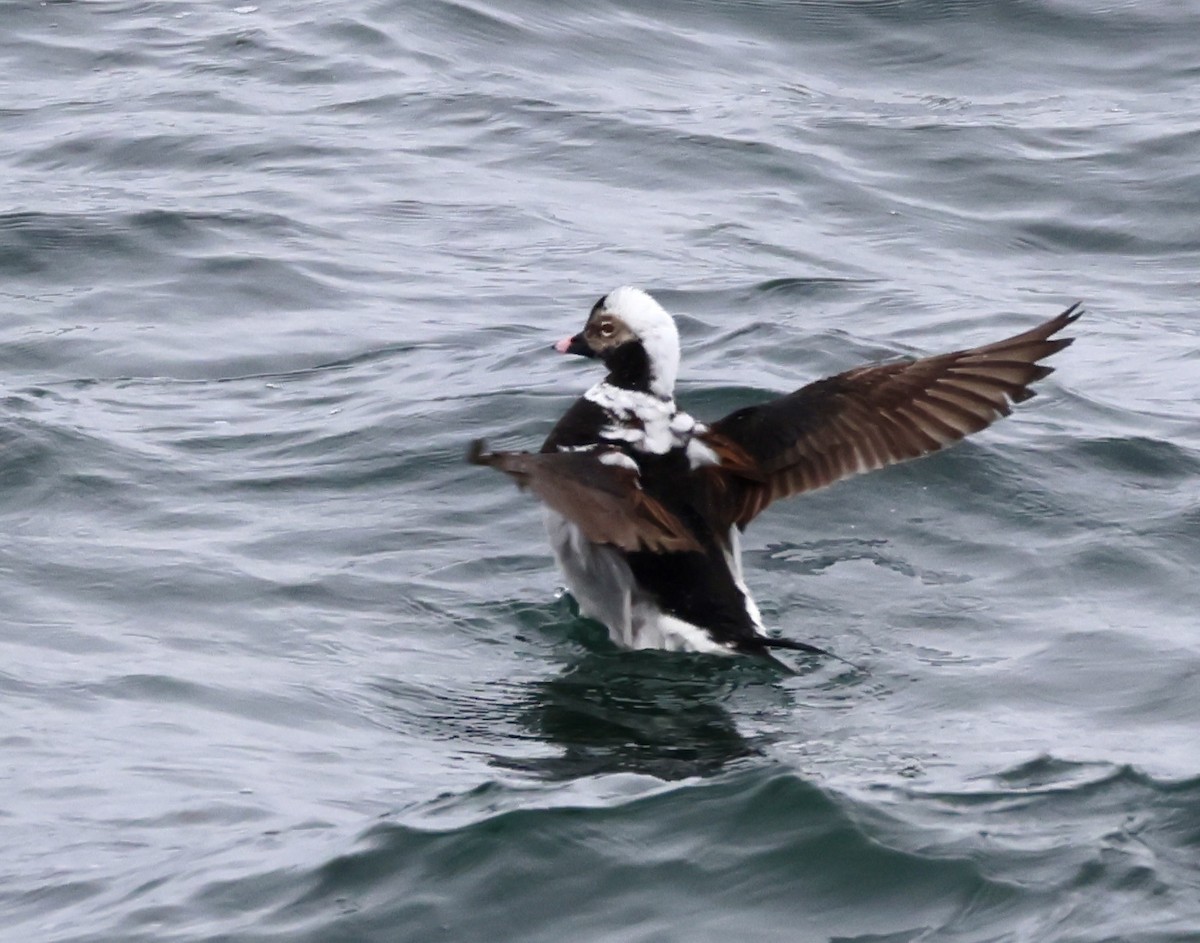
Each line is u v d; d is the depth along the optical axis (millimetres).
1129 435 14750
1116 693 10992
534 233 20125
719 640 11297
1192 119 23031
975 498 13742
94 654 11508
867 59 25062
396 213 20500
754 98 23875
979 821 9047
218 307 18203
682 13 26203
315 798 9656
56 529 13375
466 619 12227
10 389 16062
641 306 11938
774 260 19578
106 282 18625
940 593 12492
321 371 16688
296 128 22578
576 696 11117
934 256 20047
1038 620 12055
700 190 21422
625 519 9547
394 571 12844
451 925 8305
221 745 10336
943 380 11156
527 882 8570
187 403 15914
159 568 12727
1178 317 18531
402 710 10961
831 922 8328
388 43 25016
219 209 20234
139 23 25766
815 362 16500
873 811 9086
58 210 19969
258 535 13359
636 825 9008
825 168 21938
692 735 10570
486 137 22578
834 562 12945
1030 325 17938
